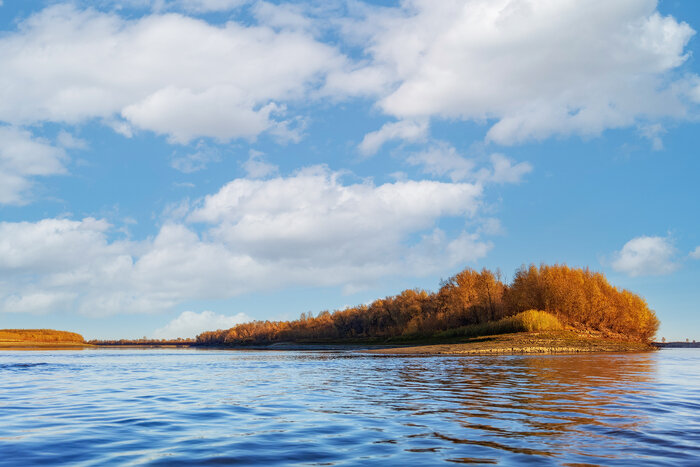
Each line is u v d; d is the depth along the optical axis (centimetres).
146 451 823
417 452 798
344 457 769
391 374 2614
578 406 1313
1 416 1224
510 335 6481
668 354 6194
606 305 7988
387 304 13762
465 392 1678
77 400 1570
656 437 906
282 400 1523
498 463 723
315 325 17350
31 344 18438
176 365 4147
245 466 719
